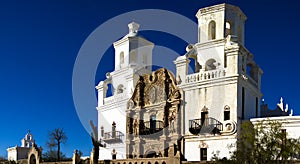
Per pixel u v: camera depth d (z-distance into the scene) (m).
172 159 35.09
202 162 35.75
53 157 71.31
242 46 45.84
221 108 44.12
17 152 89.06
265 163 31.23
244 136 34.47
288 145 32.34
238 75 43.44
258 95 51.00
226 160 34.28
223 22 48.38
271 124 33.78
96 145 26.45
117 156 53.00
